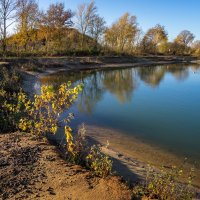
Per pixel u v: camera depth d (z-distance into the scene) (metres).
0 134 10.39
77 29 68.56
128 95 27.88
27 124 10.97
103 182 7.47
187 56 104.88
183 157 12.23
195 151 13.07
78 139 9.41
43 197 6.68
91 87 32.16
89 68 53.00
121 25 79.31
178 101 25.36
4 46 47.22
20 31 52.38
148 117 19.16
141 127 16.66
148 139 14.48
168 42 105.94
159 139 14.58
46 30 59.53
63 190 7.00
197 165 11.39
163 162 11.37
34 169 7.88
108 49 73.25
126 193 7.07
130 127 16.50
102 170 7.94
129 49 81.19
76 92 9.82
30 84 27.20
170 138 14.84
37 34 58.56
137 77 44.66
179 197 7.26
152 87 34.62
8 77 22.09
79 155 8.97
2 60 39.06
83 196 6.79
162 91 31.52
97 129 15.45
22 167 7.94
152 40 97.94
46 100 10.16
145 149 12.86
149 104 23.61
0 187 6.96
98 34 71.25
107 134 14.70
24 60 42.16
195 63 85.81
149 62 77.56
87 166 8.48
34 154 8.75
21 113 11.81
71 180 7.43
